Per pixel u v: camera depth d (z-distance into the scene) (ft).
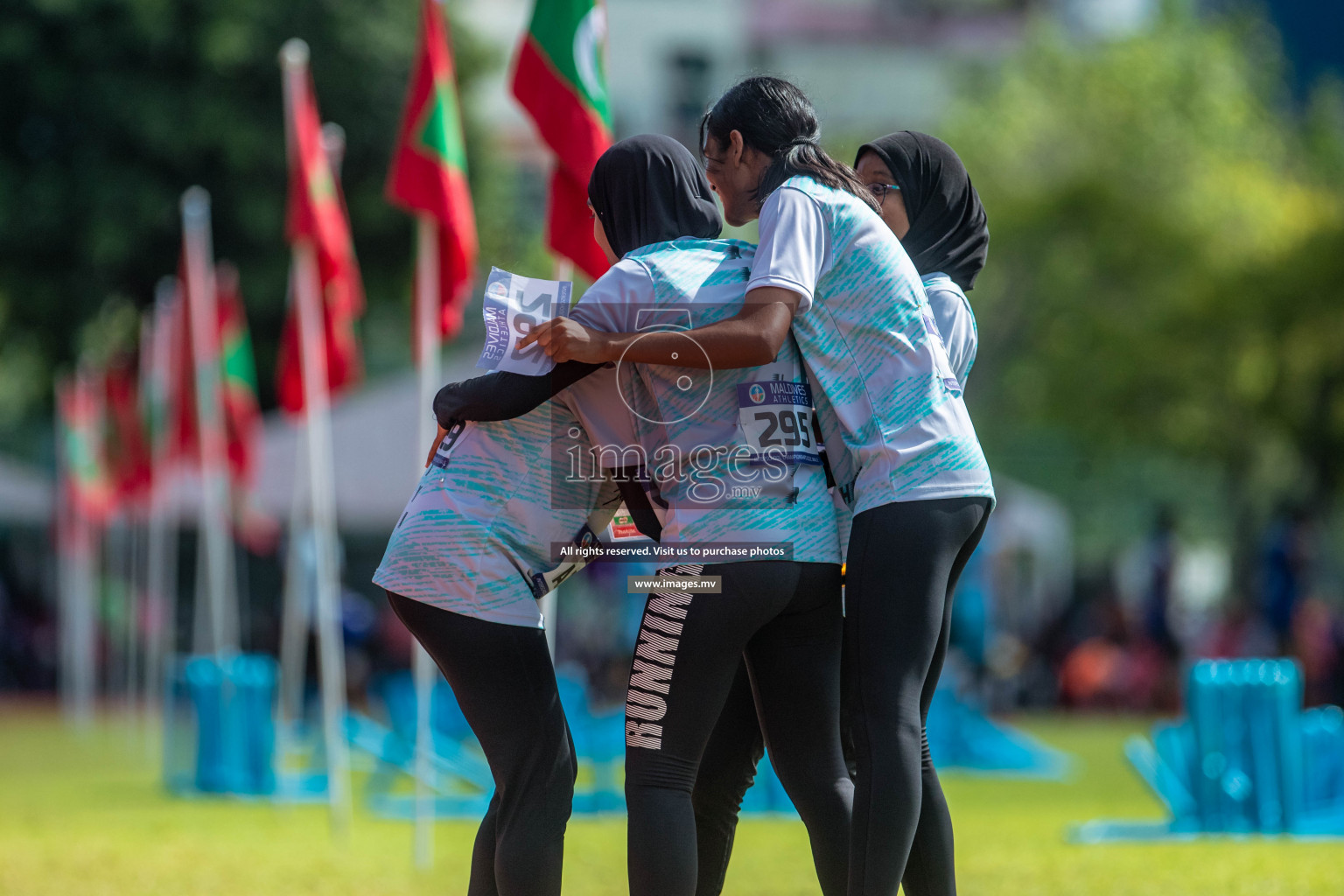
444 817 103.04
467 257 82.69
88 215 249.14
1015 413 339.57
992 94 365.81
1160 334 309.63
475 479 39.75
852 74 467.11
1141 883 63.46
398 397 207.62
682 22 443.32
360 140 260.21
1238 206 334.03
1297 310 287.69
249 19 249.96
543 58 69.21
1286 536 189.47
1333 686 191.93
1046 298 328.70
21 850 80.89
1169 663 226.99
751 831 88.89
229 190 253.44
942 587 39.63
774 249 38.96
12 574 311.68
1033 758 139.85
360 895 64.23
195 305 132.77
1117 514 404.98
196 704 118.62
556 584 41.55
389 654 227.20
